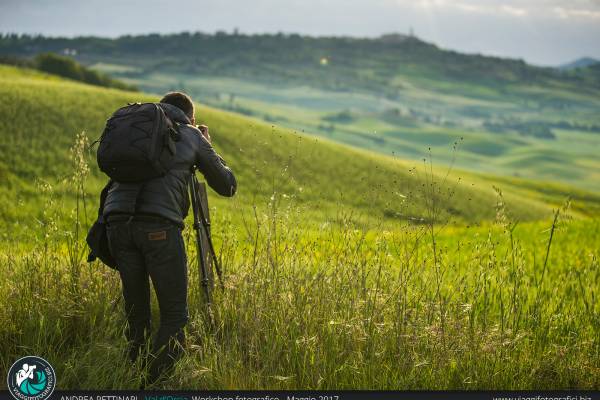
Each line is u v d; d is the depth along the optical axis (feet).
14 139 344.69
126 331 34.14
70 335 34.96
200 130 38.42
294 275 36.42
